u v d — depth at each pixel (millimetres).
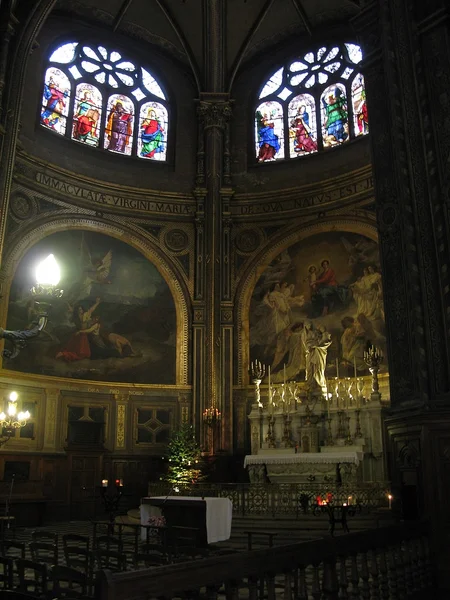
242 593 8031
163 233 23500
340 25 24266
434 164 10391
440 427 8938
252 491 15227
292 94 24875
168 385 22000
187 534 11805
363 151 22266
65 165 22328
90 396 20859
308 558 5789
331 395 18969
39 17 18797
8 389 19031
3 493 17828
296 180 23578
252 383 21969
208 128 24281
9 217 20250
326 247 22281
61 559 11180
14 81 18281
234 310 22906
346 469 17000
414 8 11422
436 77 10797
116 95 24578
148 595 4168
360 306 20859
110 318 21891
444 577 8320
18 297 20000
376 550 6996
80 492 19734
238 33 24500
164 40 25297
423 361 9734
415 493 9023
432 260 10086
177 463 19703
